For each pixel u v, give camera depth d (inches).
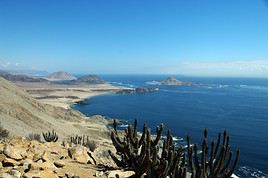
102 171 283.7
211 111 4229.8
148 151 259.8
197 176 237.6
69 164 296.2
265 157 1861.5
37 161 264.1
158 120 3336.6
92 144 701.9
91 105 4849.9
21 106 1728.6
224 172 246.1
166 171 241.0
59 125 1849.2
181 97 6343.5
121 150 309.7
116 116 3607.3
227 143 241.9
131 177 273.4
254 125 3174.2
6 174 213.6
